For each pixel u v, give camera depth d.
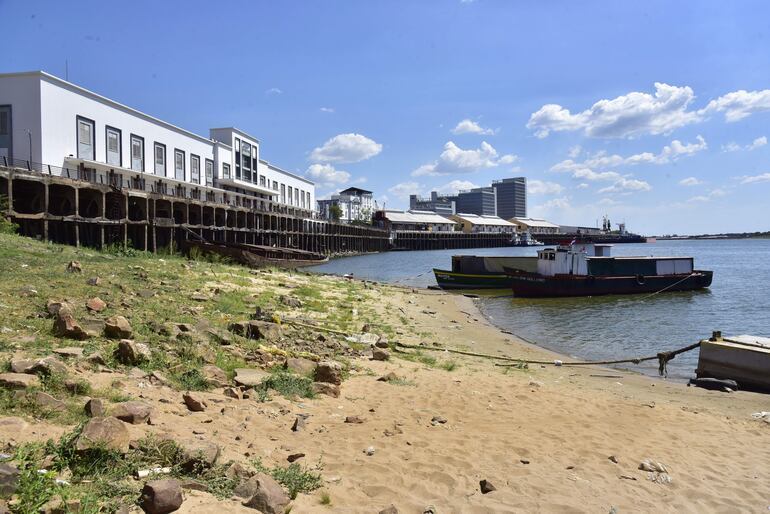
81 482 4.78
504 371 14.16
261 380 9.33
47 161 40.06
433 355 15.55
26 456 4.84
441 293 37.19
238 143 77.31
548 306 32.47
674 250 136.38
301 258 63.88
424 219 164.00
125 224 39.88
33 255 20.05
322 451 6.83
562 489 6.20
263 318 15.35
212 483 5.20
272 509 4.88
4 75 39.59
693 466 7.43
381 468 6.39
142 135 52.72
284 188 101.62
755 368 13.73
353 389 10.34
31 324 9.69
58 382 6.96
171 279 20.38
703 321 26.55
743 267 68.69
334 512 5.17
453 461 6.85
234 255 43.38
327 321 18.55
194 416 7.14
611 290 38.28
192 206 54.81
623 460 7.39
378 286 36.88
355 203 186.50
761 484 6.88
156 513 4.50
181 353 9.86
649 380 14.77
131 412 6.38
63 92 41.78
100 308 11.70
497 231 185.75
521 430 8.54
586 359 17.77
